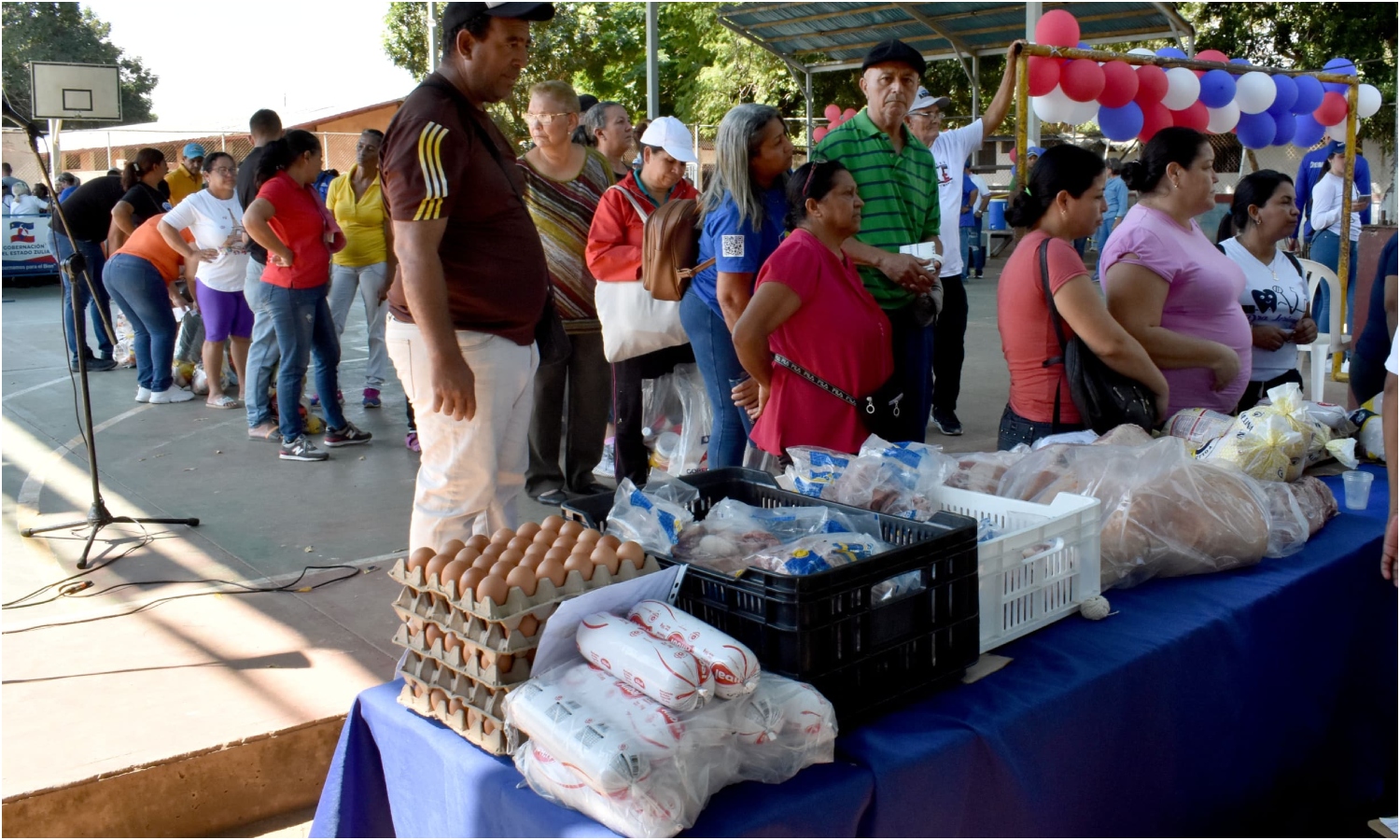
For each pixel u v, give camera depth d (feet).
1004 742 5.31
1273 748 7.42
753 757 4.75
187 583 12.44
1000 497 7.42
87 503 16.02
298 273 17.92
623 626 4.87
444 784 5.32
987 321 36.27
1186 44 38.91
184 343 25.12
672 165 13.55
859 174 11.36
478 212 8.10
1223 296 10.94
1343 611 7.99
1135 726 6.14
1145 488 7.34
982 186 58.70
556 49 86.33
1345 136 20.77
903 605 5.39
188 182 29.84
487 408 8.41
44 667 10.02
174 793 8.33
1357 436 10.75
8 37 111.45
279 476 17.49
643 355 14.64
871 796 4.88
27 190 51.06
